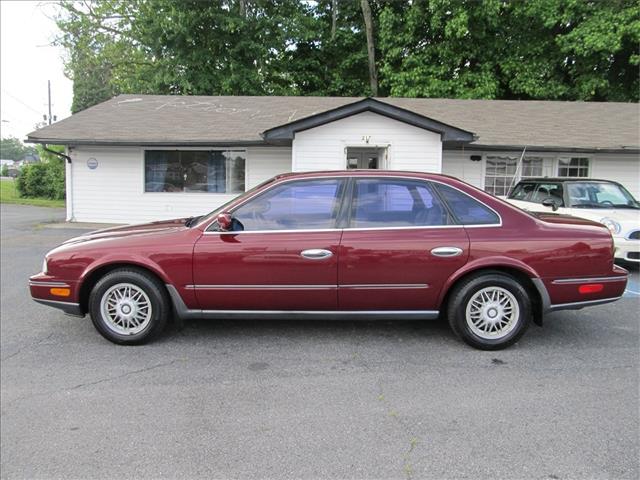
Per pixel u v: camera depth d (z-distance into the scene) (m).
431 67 20.36
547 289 4.32
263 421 3.13
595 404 3.36
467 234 4.34
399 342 4.59
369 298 4.38
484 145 13.15
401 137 12.01
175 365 4.05
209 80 22.19
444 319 5.20
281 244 4.32
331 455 2.76
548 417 3.18
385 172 4.58
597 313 5.62
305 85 24.55
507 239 4.32
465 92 19.86
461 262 4.30
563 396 3.48
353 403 3.38
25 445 2.88
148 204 14.74
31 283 4.55
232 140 13.40
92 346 4.50
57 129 14.17
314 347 4.46
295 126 11.84
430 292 4.36
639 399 3.43
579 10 18.95
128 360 4.16
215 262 4.34
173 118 15.09
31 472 2.63
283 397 3.47
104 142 13.55
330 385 3.66
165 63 21.95
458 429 3.03
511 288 4.33
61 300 4.48
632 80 20.56
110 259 4.38
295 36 22.75
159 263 4.36
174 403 3.39
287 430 3.02
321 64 24.61
